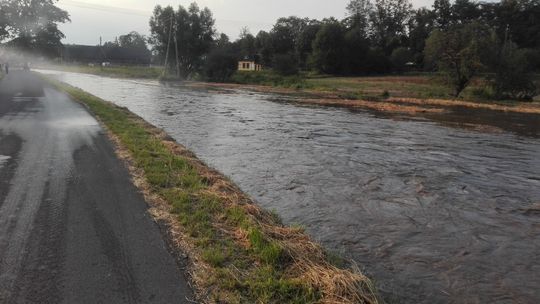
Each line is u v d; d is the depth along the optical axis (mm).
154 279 5031
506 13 109062
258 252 5773
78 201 7531
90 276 5051
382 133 20781
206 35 74625
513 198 10789
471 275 6582
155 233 6293
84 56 137000
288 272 5383
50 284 4852
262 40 112688
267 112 28156
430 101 41875
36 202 7410
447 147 17781
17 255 5492
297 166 13055
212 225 6664
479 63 44125
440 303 5750
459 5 117500
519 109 37125
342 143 17516
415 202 10086
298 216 8750
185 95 40938
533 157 16297
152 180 8750
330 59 90188
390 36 113125
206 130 19312
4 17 74500
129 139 12891
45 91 29688
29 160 10227
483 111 34656
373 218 8875
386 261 6926
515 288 6246
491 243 7871
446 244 7730
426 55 48938
